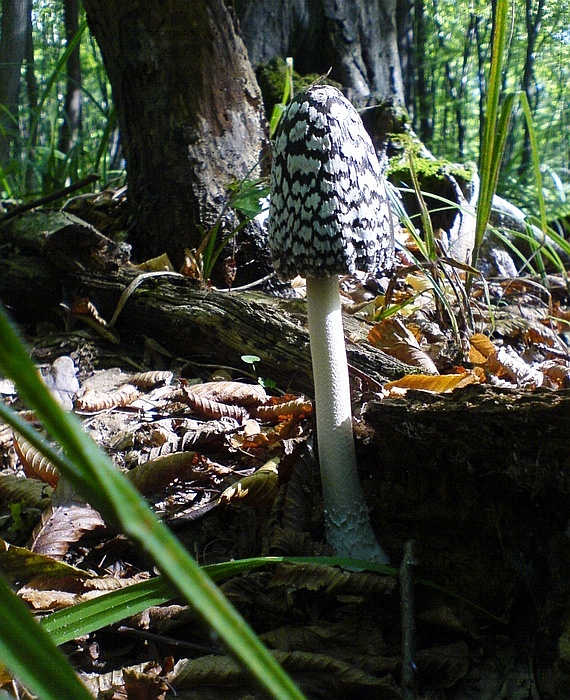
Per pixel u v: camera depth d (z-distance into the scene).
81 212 4.91
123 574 2.21
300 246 2.01
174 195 4.24
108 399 3.18
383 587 2.05
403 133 5.78
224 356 3.47
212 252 3.96
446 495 2.12
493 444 1.92
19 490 2.57
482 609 1.99
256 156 4.38
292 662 1.87
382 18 6.23
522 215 5.73
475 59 11.01
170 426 2.97
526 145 9.71
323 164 1.93
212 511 2.43
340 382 2.25
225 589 2.11
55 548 2.19
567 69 9.89
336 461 2.27
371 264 2.08
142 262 4.46
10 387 3.43
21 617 0.57
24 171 6.75
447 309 3.56
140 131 4.27
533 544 1.93
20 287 4.00
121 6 4.03
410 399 2.14
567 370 3.44
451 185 5.35
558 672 1.71
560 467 1.79
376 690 1.81
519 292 5.05
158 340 3.74
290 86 4.87
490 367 3.42
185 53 4.05
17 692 1.69
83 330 3.88
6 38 6.29
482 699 1.79
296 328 3.28
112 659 1.92
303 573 2.11
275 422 3.00
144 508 0.54
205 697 1.79
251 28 5.88
